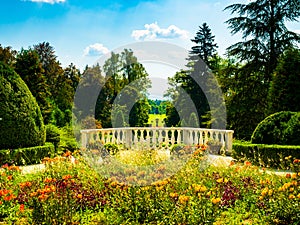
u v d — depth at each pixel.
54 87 33.19
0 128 10.34
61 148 13.07
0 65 11.02
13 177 7.09
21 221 5.06
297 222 4.81
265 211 5.40
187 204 4.92
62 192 5.43
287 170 9.50
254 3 21.42
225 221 5.11
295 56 14.25
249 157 10.97
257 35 21.34
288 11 20.80
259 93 21.02
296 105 13.87
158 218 4.91
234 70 21.88
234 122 21.44
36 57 20.98
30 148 10.62
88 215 5.39
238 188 6.49
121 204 5.20
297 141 10.64
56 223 4.65
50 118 21.39
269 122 11.46
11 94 10.77
